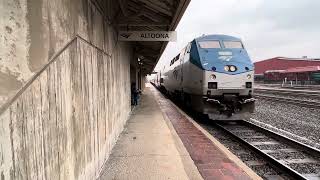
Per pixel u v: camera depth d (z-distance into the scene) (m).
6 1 1.96
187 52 14.11
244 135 10.04
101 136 5.39
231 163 5.84
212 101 11.27
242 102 11.39
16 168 2.08
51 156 2.79
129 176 5.00
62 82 3.14
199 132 9.09
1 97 1.88
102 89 5.59
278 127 11.80
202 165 5.70
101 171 5.25
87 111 4.30
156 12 8.91
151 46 17.42
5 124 1.93
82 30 4.04
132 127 9.76
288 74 58.06
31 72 2.35
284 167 6.21
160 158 6.07
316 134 10.35
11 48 2.02
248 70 11.56
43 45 2.60
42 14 2.58
